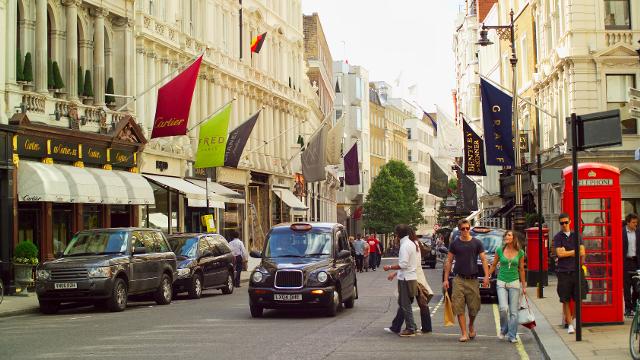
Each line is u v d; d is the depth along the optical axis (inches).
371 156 4419.3
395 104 5369.1
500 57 2177.7
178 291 1020.5
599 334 581.0
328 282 745.0
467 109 2935.5
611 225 636.7
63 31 1245.7
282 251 786.8
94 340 577.0
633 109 675.4
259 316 756.6
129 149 1381.6
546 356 490.0
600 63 1401.3
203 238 1089.4
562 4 1473.9
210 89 1797.5
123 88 1397.6
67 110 1218.6
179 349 524.7
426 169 5836.6
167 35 1568.7
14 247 1060.5
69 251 871.1
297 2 2568.9
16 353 511.2
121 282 843.4
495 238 992.9
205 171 1747.0
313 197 2802.7
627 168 1376.7
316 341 569.6
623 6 1418.6
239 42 1994.3
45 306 837.2
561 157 1429.6
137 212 1414.9
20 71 1107.3
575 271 549.0
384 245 4202.8
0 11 1060.5
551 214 1594.5
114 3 1368.1
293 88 2477.9
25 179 1077.1
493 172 2438.5
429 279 1478.8
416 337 599.8
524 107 1892.2
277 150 2314.2
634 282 692.7
